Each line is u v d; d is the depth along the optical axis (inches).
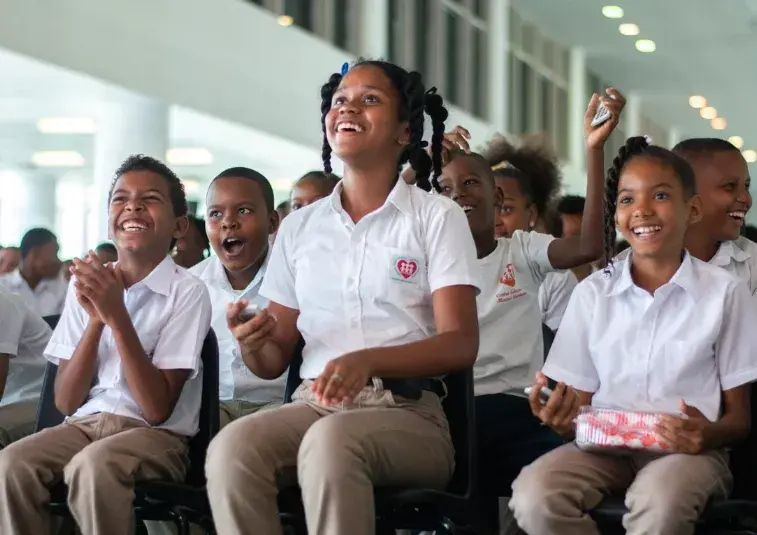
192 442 119.8
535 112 701.9
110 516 108.2
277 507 98.7
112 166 406.6
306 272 110.3
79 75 305.6
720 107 842.8
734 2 578.2
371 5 454.9
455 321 103.4
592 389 112.1
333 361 95.7
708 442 99.8
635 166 109.6
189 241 182.7
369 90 109.6
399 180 110.6
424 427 102.2
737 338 105.4
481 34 601.9
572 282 163.5
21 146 650.2
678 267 109.8
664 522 94.3
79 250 843.4
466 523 104.8
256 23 380.5
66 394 118.1
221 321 140.9
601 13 634.8
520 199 166.4
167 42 336.2
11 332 145.3
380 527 104.3
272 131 391.9
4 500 111.8
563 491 99.2
